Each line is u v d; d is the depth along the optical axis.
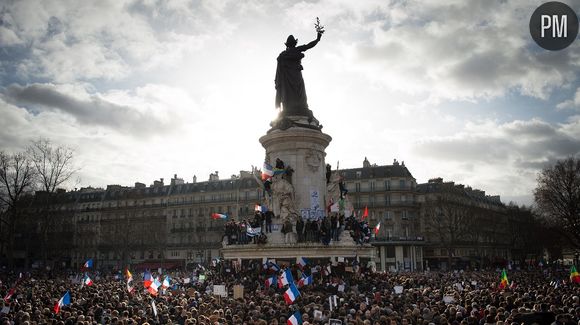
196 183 109.44
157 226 104.38
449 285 33.69
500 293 24.92
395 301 21.92
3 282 41.50
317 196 40.22
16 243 97.12
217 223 100.88
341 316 17.03
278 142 41.00
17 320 16.52
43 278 50.56
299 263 32.56
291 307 19.36
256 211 39.03
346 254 36.69
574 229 73.56
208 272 42.25
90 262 33.62
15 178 64.62
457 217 96.00
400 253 94.31
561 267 89.88
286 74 43.41
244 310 18.95
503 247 125.12
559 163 74.81
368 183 100.06
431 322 15.38
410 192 98.31
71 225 104.56
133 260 104.69
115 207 113.69
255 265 35.69
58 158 67.06
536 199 77.44
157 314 18.05
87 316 17.08
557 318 14.64
